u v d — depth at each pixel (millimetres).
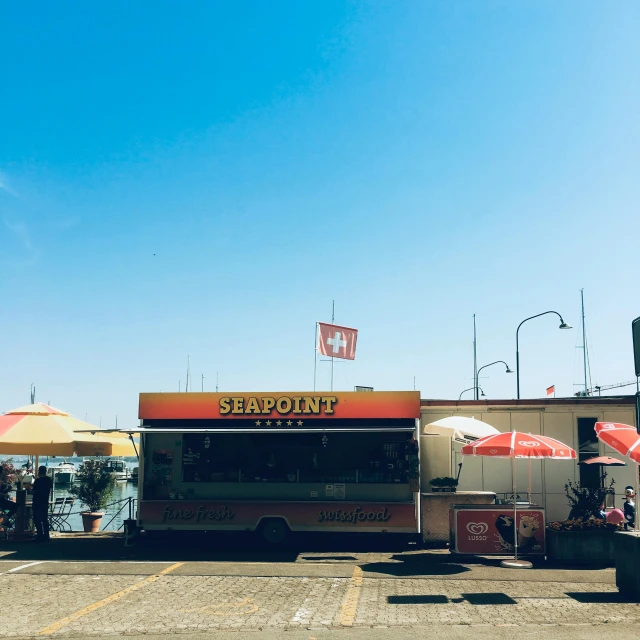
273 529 16547
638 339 10852
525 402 17859
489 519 14594
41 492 17062
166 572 12961
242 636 8789
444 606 10305
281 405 16781
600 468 17641
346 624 9320
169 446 17109
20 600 10789
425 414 18203
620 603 10477
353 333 24891
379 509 16234
